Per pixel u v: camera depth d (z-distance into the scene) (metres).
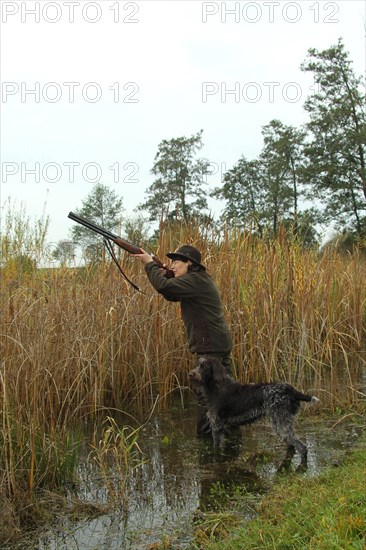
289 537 3.54
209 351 6.26
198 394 6.36
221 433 5.97
